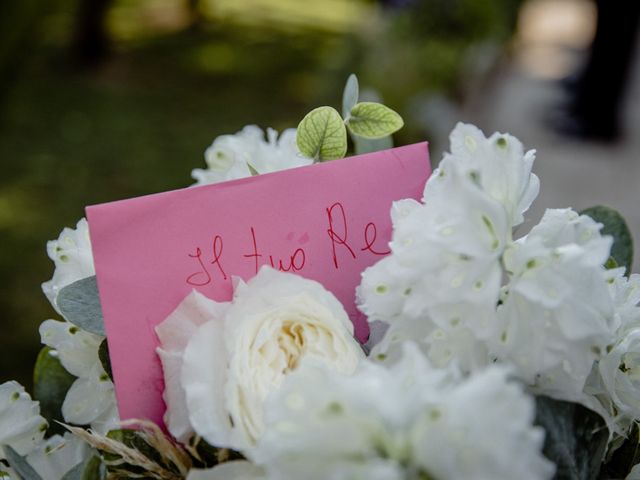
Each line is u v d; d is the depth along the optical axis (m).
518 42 9.90
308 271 0.70
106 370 0.70
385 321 0.61
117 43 9.98
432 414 0.45
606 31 6.01
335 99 5.85
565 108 6.61
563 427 0.59
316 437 0.47
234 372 0.59
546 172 5.54
